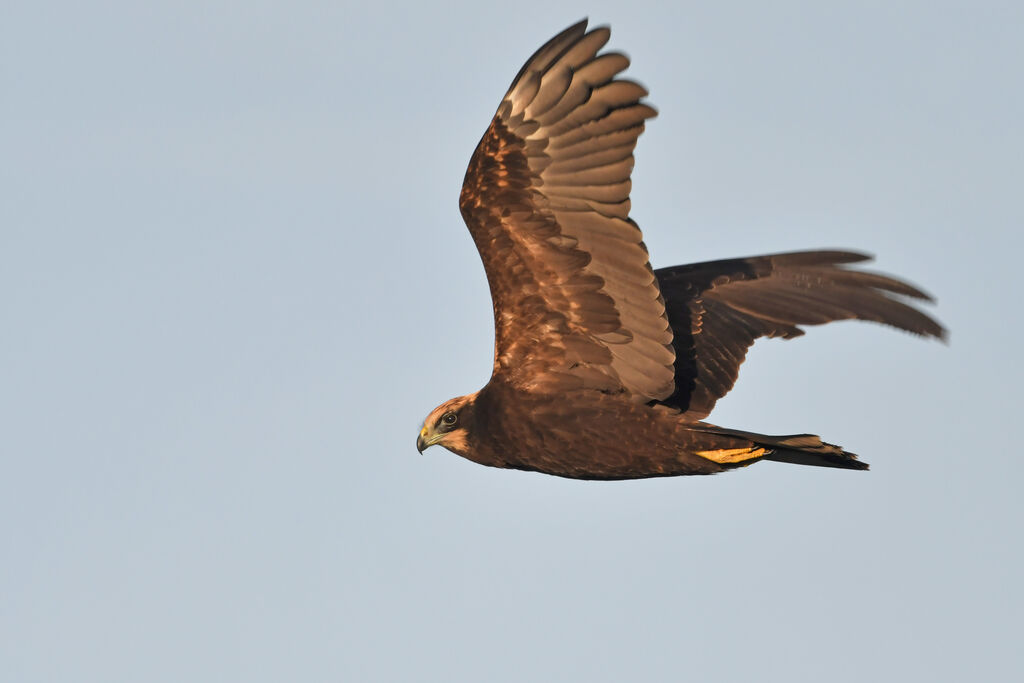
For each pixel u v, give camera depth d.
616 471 15.84
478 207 14.57
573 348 15.36
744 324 17.56
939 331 17.50
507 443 16.02
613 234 14.21
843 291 17.78
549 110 13.89
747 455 15.46
